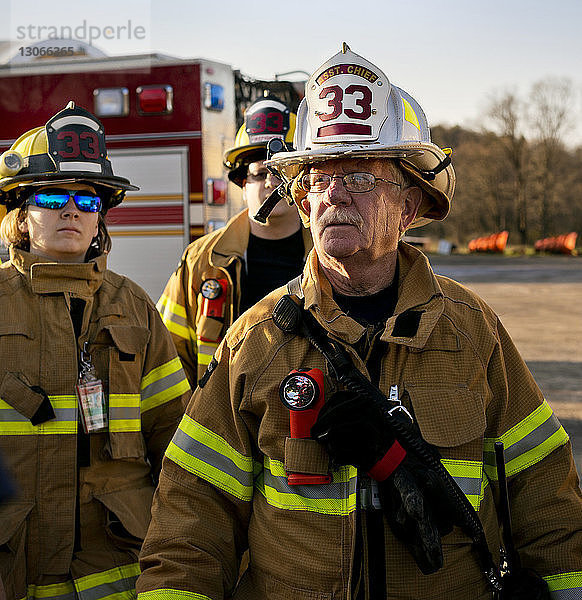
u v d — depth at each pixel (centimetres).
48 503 243
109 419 252
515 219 6606
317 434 167
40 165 258
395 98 188
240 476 187
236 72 664
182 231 627
